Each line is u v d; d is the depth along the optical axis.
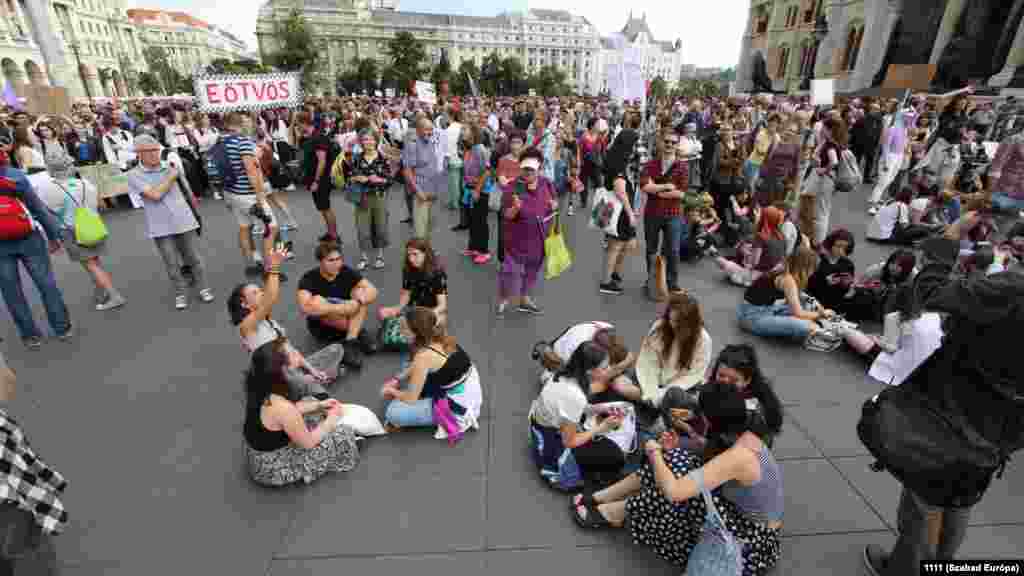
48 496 2.20
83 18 82.25
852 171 6.63
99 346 4.68
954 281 1.90
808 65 40.31
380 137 10.98
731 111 15.51
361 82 78.00
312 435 2.99
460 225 8.37
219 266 6.70
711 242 7.07
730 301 5.74
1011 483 3.06
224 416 3.70
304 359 3.95
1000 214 7.54
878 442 2.05
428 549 2.61
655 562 2.54
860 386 4.08
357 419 3.35
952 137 8.99
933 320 3.82
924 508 2.15
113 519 2.80
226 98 9.66
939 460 1.88
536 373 4.23
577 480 2.96
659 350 3.72
